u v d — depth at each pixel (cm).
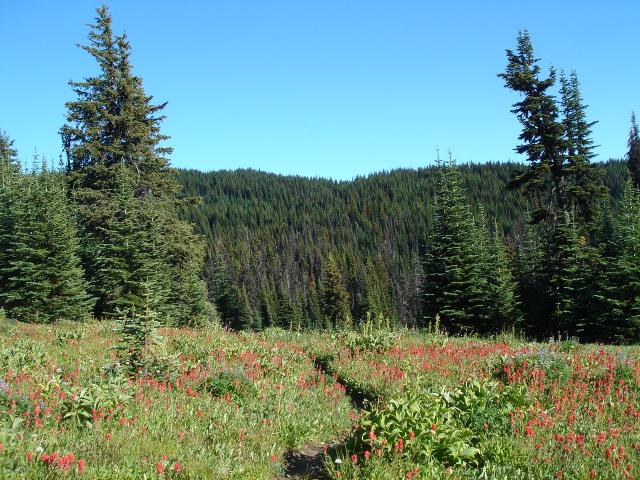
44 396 802
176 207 3997
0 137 5084
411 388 1100
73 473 542
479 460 648
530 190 3641
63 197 3312
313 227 16425
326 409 1045
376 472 584
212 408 912
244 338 1855
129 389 898
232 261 11188
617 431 718
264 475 670
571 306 3028
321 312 7644
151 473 580
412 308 8700
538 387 985
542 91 3572
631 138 4934
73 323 2297
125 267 2875
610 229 3388
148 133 3744
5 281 2938
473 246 3073
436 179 3256
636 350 1616
